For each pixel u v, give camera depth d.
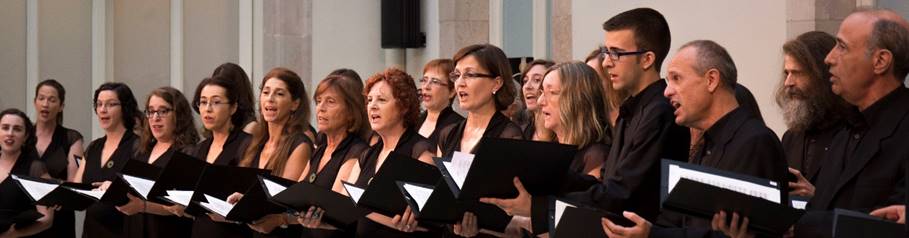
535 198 5.30
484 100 6.86
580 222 4.94
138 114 10.45
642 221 4.81
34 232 10.17
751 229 4.55
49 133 10.95
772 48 8.15
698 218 4.73
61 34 14.20
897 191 4.77
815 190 5.14
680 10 8.96
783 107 5.98
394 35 13.05
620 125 5.60
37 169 10.62
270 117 8.16
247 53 14.18
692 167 4.69
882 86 4.88
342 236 7.29
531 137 7.06
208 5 14.48
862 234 4.32
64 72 14.21
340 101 7.47
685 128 5.39
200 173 8.16
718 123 5.03
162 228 9.16
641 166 5.28
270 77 8.23
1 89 13.95
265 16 13.64
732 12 8.48
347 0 13.61
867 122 4.91
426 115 8.05
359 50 13.62
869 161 4.86
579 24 10.09
